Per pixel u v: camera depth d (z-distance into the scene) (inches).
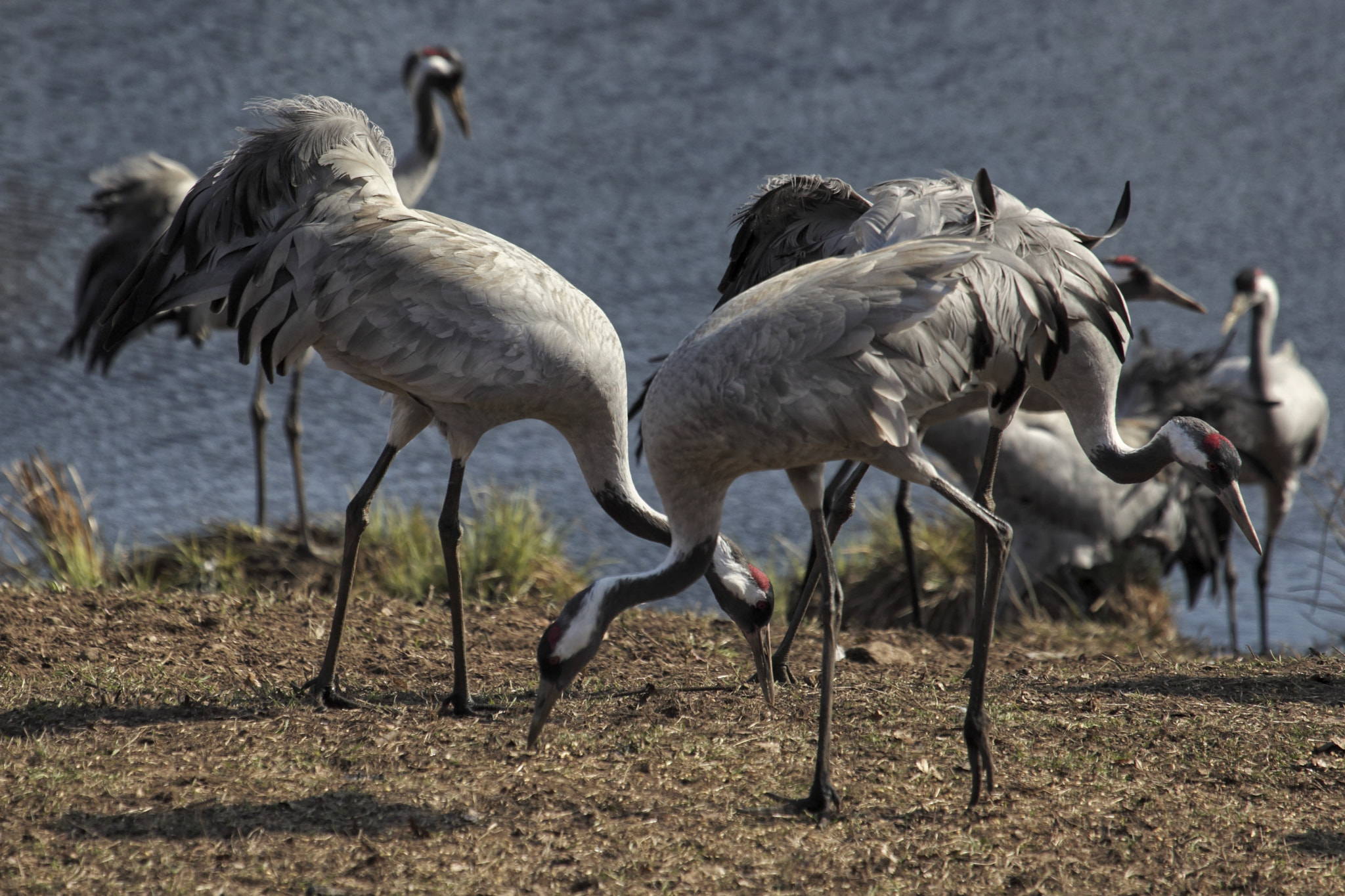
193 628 411.2
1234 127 1619.1
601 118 1424.7
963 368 301.4
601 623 300.0
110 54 1457.9
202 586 541.6
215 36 1551.4
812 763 312.7
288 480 735.1
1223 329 670.5
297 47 1542.8
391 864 259.1
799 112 1503.4
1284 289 1127.6
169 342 942.4
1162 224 1255.5
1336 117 1683.1
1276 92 1788.9
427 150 630.5
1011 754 320.2
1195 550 612.1
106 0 1667.1
